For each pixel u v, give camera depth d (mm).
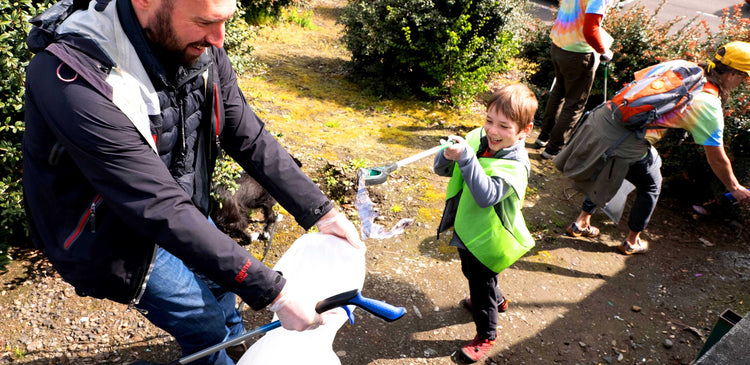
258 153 1881
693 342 3113
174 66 1477
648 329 3189
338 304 1612
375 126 5406
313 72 6676
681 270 3750
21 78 2900
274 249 3529
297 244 1901
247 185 3578
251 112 1918
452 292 3311
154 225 1381
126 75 1347
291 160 1934
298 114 5414
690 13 12031
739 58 3033
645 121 3225
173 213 1391
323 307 1615
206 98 1677
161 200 1380
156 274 1694
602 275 3631
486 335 2785
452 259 3604
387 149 4918
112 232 1531
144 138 1396
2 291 2920
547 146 5070
